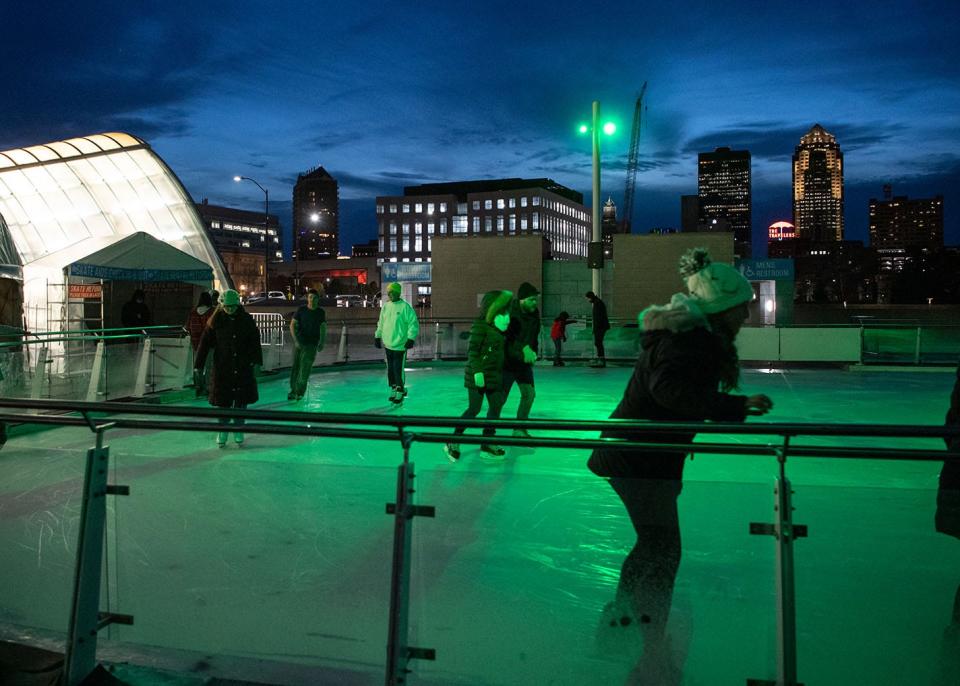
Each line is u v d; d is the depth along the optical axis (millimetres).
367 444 7566
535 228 167500
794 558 2568
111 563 3254
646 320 2848
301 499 3033
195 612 3152
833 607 2543
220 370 8164
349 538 2982
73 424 3311
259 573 3074
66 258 21562
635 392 2957
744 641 2619
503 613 2857
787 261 30062
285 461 3094
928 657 2518
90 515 3184
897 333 18594
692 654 2666
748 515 2639
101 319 22281
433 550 2928
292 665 3004
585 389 14211
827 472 6168
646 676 2711
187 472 3154
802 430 2613
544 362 19844
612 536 2779
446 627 2895
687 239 27219
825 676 2527
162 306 25328
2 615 3373
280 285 147000
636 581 2742
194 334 12984
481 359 7512
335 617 2984
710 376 2783
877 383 15109
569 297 27938
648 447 2705
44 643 3299
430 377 16797
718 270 2889
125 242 20562
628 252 27547
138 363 12055
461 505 2918
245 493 3104
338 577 2980
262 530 3082
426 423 2941
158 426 3223
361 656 2949
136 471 3223
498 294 7535
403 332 11758
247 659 3070
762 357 19266
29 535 3361
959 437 2555
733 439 8562
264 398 13031
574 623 2787
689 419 2910
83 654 3100
